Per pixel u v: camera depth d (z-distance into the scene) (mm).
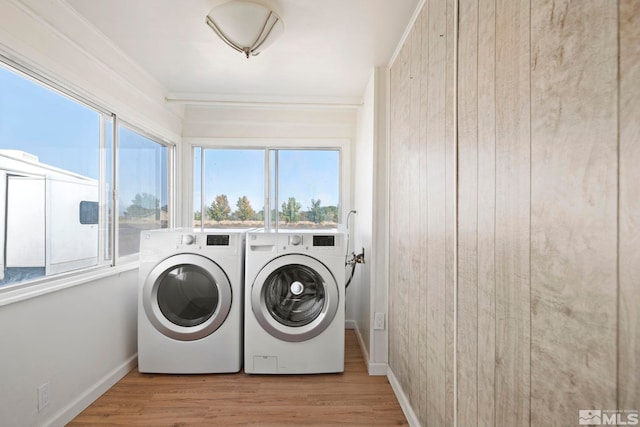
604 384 595
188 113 3326
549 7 733
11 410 1422
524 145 826
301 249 2260
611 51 579
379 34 1950
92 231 2049
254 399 1984
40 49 1569
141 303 2229
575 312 663
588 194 629
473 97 1102
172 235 2250
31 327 1524
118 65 2201
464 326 1160
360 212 3020
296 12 1729
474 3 1093
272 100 3010
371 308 2330
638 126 534
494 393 968
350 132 3346
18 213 1523
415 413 1698
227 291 2234
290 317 2301
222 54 2230
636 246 539
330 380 2223
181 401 1955
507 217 902
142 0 1636
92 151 2055
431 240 1486
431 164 1495
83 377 1868
